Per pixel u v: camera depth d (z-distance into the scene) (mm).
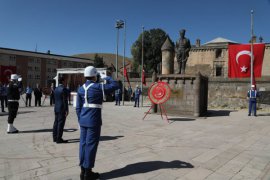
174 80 16625
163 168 6020
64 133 9977
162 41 63938
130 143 8422
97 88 5402
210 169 6027
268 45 50688
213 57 53344
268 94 22047
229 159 6844
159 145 8188
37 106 23375
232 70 20766
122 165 6207
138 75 42750
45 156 6879
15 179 5312
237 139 9336
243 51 20328
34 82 75625
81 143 5363
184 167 6113
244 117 16078
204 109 17766
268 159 6941
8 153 7148
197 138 9359
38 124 12164
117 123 12758
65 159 6625
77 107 5578
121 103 28234
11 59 71125
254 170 6070
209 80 24266
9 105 9875
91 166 5234
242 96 23031
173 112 16641
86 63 88375
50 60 79312
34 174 5590
